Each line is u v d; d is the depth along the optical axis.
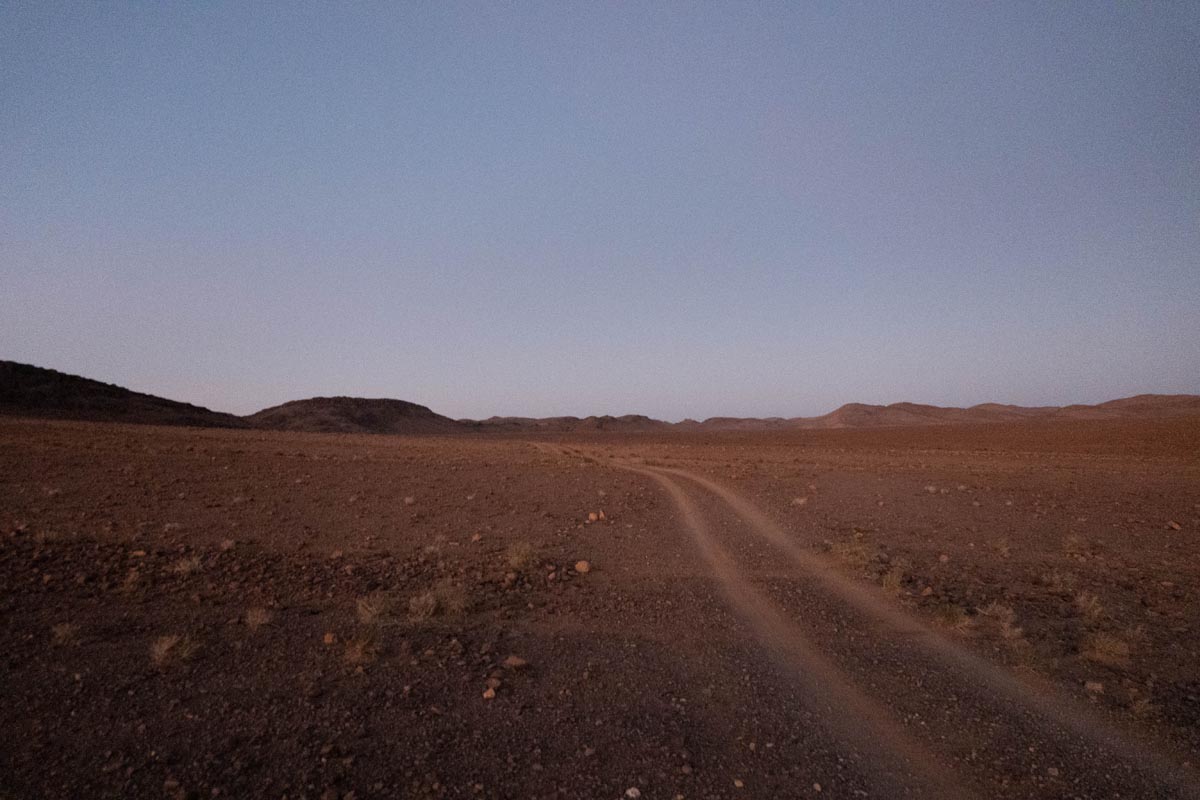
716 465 36.25
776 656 7.29
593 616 8.66
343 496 19.27
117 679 6.02
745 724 5.59
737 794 4.51
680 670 6.81
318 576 9.98
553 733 5.30
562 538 14.05
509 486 23.58
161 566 9.98
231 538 12.39
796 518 17.14
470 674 6.46
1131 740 5.40
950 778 4.79
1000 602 9.59
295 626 7.71
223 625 7.64
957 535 14.98
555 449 58.47
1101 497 21.92
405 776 4.59
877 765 4.95
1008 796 4.57
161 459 26.95
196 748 4.86
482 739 5.16
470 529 14.70
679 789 4.55
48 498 15.65
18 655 6.44
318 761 4.73
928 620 8.67
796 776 4.77
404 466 30.59
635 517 17.17
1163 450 49.62
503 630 7.94
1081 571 11.63
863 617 8.78
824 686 6.45
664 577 10.87
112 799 4.20
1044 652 7.50
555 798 4.39
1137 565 12.14
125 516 13.98
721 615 8.80
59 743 4.86
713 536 14.59
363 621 7.92
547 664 6.86
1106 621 8.69
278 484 21.28
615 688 6.29
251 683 6.05
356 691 5.95
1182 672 6.94
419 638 7.47
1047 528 15.96
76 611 7.84
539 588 9.99
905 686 6.47
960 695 6.26
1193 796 4.59
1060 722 5.71
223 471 24.08
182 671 6.27
